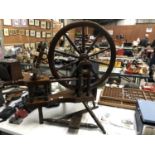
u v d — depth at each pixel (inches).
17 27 137.3
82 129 44.3
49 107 55.6
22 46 129.7
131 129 44.6
